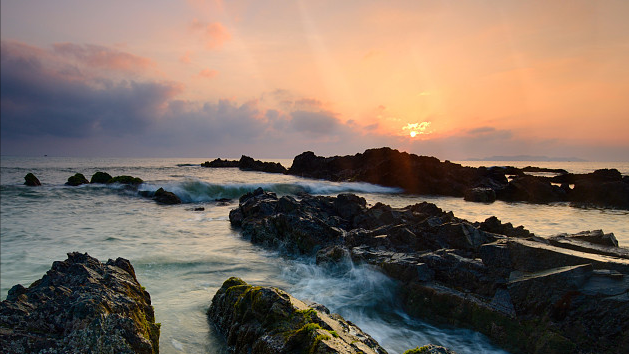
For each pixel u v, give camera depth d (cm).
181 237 1708
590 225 2206
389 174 5159
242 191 3934
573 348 681
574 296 711
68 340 481
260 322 609
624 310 651
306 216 1596
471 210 2962
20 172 5328
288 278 1151
